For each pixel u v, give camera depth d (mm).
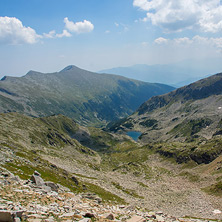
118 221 26078
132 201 93312
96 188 98250
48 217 22172
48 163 95250
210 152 179625
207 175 142000
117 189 115250
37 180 42250
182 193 114688
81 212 26641
